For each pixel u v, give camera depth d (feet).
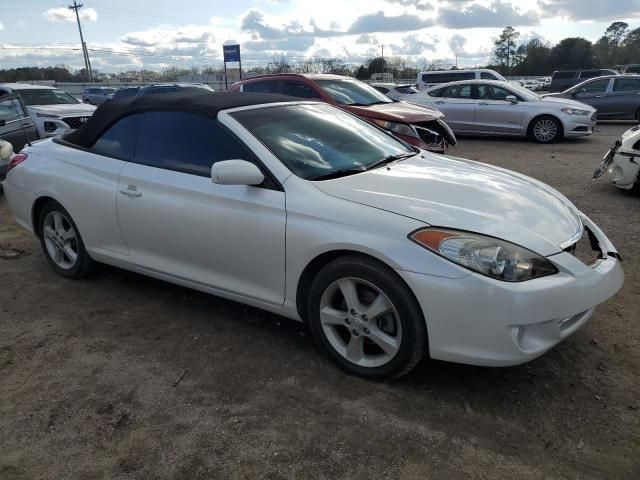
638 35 270.67
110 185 12.73
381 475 7.60
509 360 8.48
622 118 54.49
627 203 22.07
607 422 8.57
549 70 273.95
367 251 9.02
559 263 8.79
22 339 11.67
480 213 9.27
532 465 7.73
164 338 11.57
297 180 10.22
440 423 8.64
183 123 11.89
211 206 10.93
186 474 7.72
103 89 119.85
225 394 9.53
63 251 14.73
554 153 37.37
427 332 8.84
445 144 30.19
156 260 12.40
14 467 7.94
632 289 13.39
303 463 7.86
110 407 9.25
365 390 9.53
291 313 10.51
